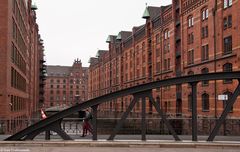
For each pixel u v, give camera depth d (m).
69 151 12.44
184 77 13.74
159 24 51.16
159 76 50.81
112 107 79.88
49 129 14.00
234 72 13.42
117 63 78.75
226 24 31.09
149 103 53.59
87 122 17.73
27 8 57.09
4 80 27.94
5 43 28.17
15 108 36.06
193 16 38.25
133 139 15.97
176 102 42.94
